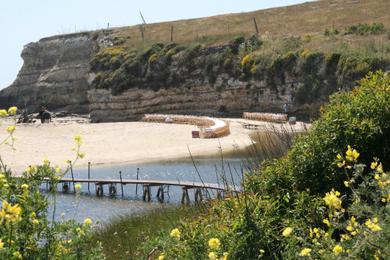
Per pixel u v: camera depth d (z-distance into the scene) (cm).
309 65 6041
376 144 954
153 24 10256
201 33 8825
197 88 7381
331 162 916
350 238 560
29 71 11850
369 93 1006
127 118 7962
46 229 619
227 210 789
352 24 7450
